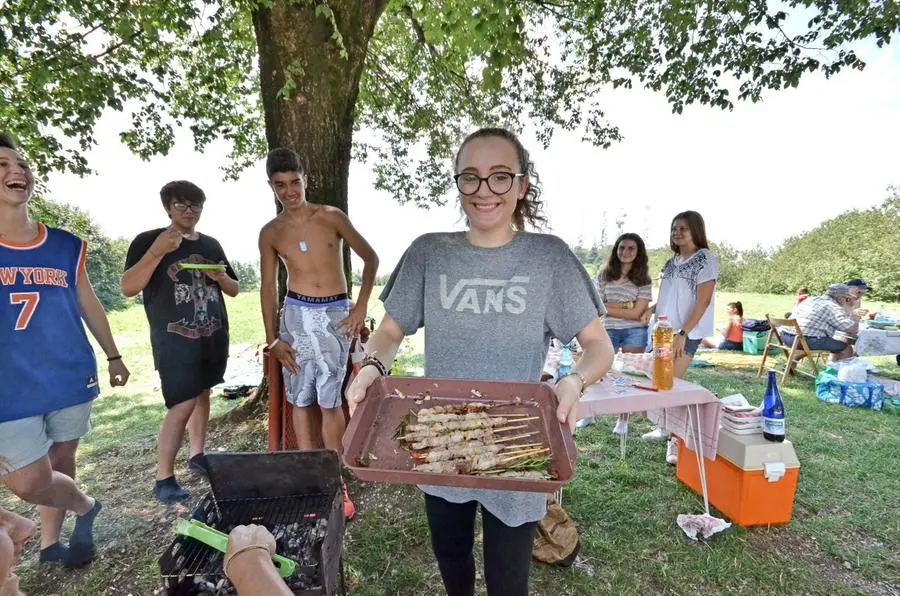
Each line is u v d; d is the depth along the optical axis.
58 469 2.41
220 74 6.02
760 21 5.44
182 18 3.87
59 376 2.24
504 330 1.49
